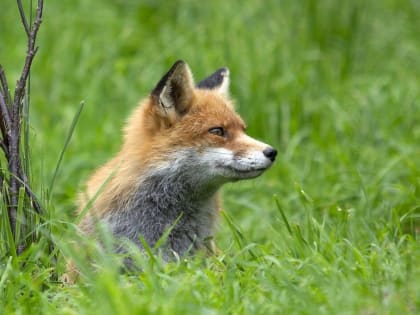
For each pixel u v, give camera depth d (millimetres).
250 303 8859
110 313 8211
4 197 10391
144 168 11438
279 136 16438
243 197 14648
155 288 8961
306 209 11781
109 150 16375
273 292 9070
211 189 11727
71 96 18266
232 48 17703
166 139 11578
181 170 11523
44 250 10359
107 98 18109
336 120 16359
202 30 18703
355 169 14055
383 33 19375
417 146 15320
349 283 8922
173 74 11633
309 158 15258
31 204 10570
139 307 8148
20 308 9133
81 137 16656
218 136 11648
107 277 8328
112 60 19125
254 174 11570
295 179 14539
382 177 13984
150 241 11375
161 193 11445
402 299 8703
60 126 17156
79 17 20062
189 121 11680
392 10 20344
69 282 10625
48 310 8977
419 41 19406
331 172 14523
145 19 20672
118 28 20062
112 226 11227
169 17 20625
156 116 11727
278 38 18156
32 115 17453
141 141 11711
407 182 14070
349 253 10055
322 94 17250
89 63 18953
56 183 15180
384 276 9367
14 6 20406
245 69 17078
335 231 11289
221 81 13133
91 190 11570
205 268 10289
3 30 20000
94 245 9602
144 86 18047
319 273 9289
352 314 8391
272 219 13664
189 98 11758
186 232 11570
